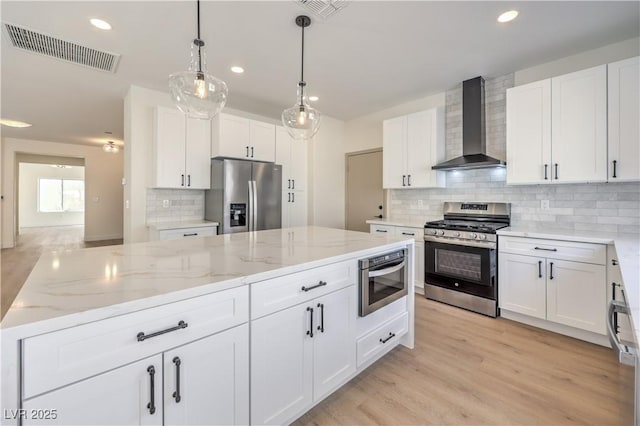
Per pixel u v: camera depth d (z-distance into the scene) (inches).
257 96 152.8
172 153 140.6
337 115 191.0
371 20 88.3
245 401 48.3
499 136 129.6
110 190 306.5
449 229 122.6
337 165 203.2
